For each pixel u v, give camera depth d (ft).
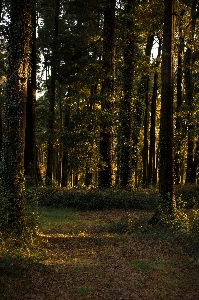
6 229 32.89
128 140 68.44
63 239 37.42
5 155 34.65
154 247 33.73
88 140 61.52
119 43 68.95
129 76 68.85
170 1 42.70
